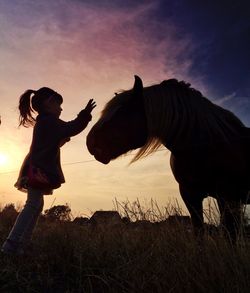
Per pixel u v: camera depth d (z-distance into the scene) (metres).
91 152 3.30
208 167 3.18
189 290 2.35
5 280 2.92
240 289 2.24
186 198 3.40
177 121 3.29
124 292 2.54
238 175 3.16
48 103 3.76
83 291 2.77
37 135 3.58
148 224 3.69
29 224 3.51
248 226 3.03
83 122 3.59
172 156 3.53
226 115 3.47
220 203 3.21
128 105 3.35
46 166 3.52
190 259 2.63
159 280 2.56
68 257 3.29
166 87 3.44
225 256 2.56
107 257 3.23
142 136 3.31
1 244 3.93
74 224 4.39
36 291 2.79
